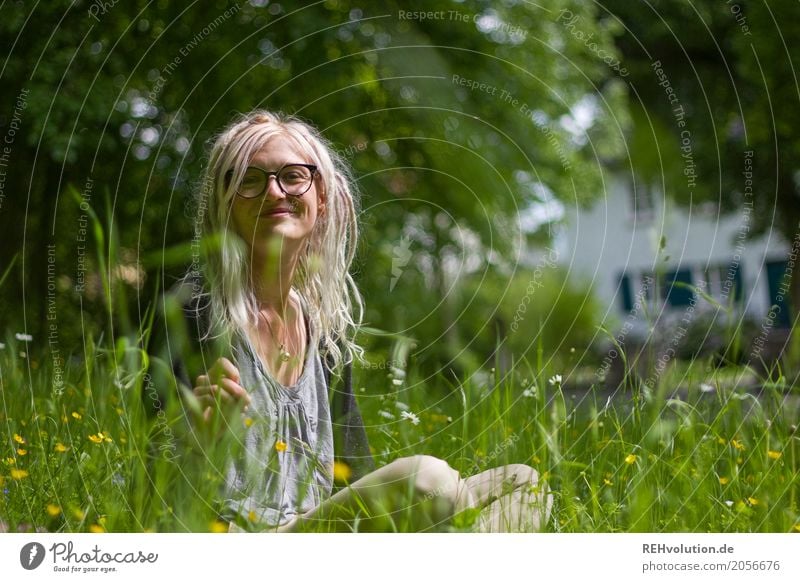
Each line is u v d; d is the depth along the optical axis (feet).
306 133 7.32
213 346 6.63
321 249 7.61
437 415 10.62
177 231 22.81
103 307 15.11
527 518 6.81
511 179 31.22
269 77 25.61
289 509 6.76
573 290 45.37
